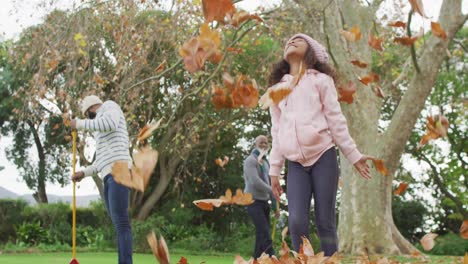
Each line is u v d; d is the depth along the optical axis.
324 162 3.28
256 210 6.14
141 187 0.75
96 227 15.77
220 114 15.00
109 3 10.30
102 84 10.66
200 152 16.53
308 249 2.09
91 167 4.83
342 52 8.85
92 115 4.93
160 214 16.11
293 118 3.31
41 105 12.31
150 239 0.82
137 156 0.76
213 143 16.22
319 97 3.32
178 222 15.64
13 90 15.65
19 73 14.62
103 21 10.60
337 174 3.32
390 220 9.01
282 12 9.36
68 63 10.38
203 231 15.31
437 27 1.89
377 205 8.90
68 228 14.49
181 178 16.36
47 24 10.33
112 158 4.46
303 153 3.29
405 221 16.83
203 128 14.34
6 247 12.81
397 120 8.79
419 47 9.92
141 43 10.23
